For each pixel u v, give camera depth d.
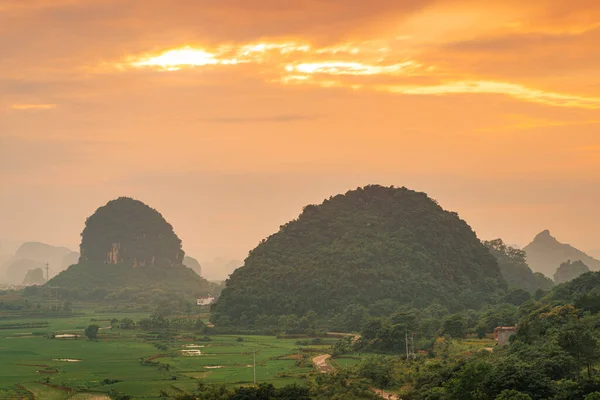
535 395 126.44
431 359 185.38
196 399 152.25
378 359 193.38
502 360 149.00
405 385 162.38
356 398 153.75
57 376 192.75
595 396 117.31
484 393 132.88
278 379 180.25
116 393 166.38
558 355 138.00
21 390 173.00
